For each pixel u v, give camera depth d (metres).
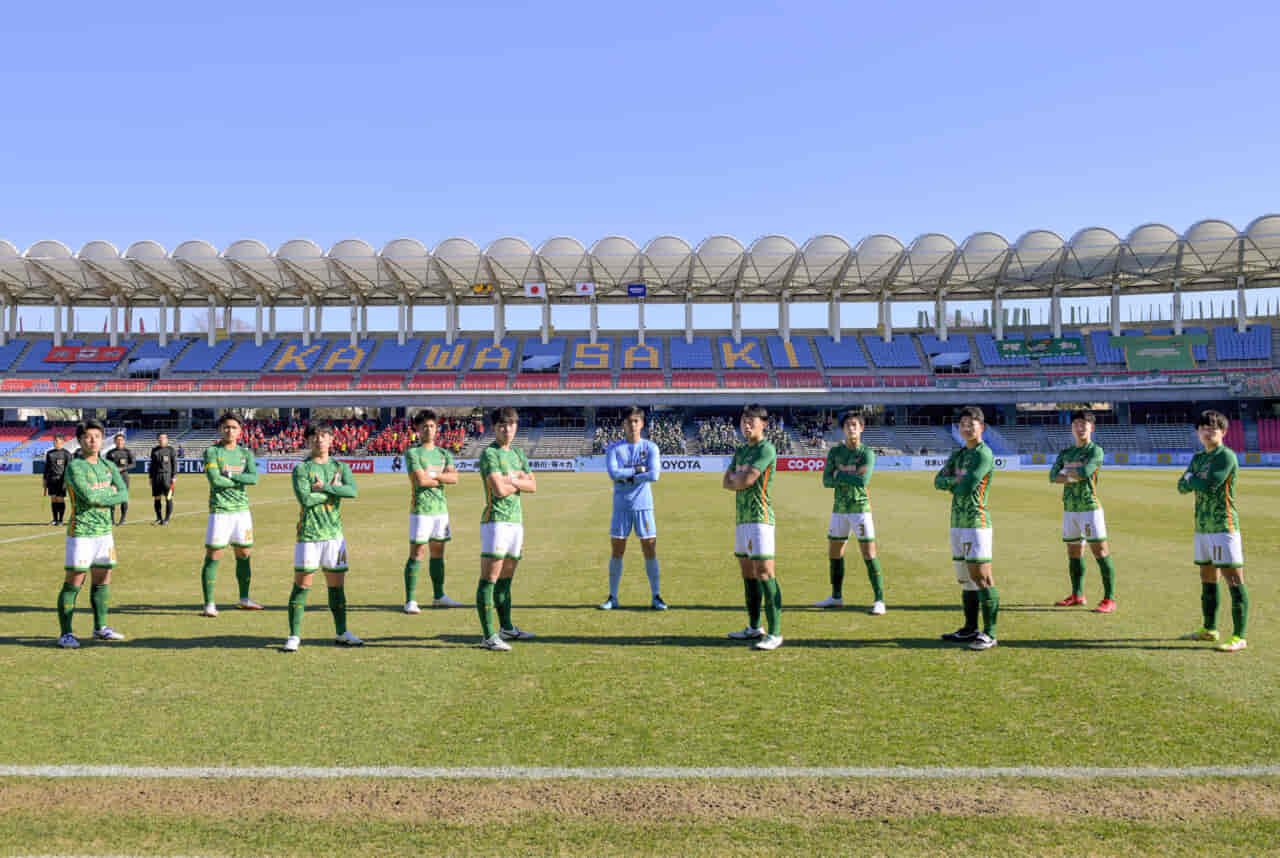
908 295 59.16
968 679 6.13
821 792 4.15
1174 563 11.70
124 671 6.39
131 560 12.70
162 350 58.53
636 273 54.16
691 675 6.27
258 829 3.77
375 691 5.86
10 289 57.41
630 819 3.87
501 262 51.88
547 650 7.07
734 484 7.15
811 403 53.84
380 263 51.66
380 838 3.69
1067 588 9.91
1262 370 52.69
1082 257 50.75
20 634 7.67
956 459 7.36
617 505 8.93
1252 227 47.00
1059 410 55.84
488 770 4.43
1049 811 3.94
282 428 55.78
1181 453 48.66
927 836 3.70
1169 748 4.69
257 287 56.62
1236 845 3.61
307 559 7.08
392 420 57.09
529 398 53.81
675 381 56.41
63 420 56.25
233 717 5.29
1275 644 7.14
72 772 4.41
